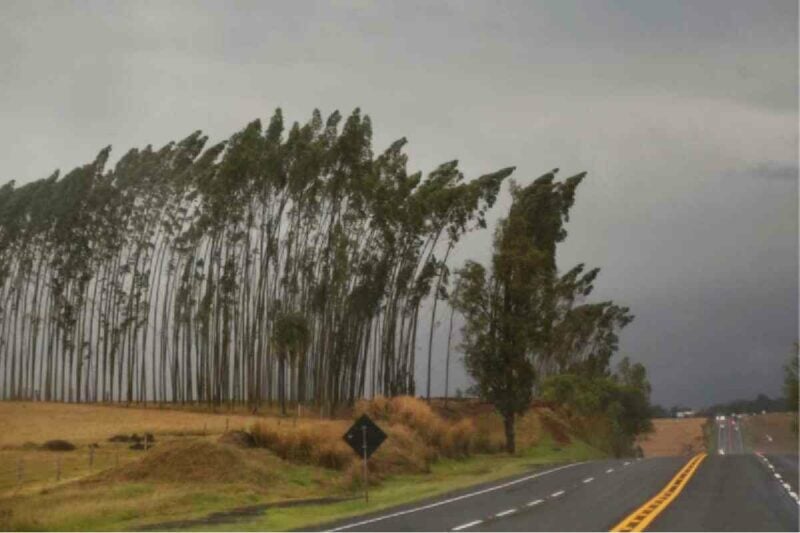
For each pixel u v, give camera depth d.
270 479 37.19
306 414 77.56
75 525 25.61
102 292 94.75
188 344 87.69
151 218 90.12
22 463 44.50
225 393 84.12
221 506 30.05
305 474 39.56
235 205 80.44
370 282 80.50
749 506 24.98
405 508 27.81
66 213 93.00
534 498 29.56
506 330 68.50
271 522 24.98
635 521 21.47
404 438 50.19
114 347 94.12
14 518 26.08
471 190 78.44
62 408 81.44
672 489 31.05
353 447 31.69
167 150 88.69
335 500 32.09
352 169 76.06
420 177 79.31
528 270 68.31
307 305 80.06
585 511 24.41
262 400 84.56
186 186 86.38
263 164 78.50
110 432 63.97
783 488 30.80
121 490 32.94
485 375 68.69
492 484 37.69
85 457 49.53
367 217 78.38
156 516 27.59
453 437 59.12
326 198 78.31
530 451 73.94
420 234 79.88
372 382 85.00
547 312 69.62
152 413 77.81
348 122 75.94
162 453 37.53
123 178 90.12
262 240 81.44
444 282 83.19
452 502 29.34
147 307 90.56
